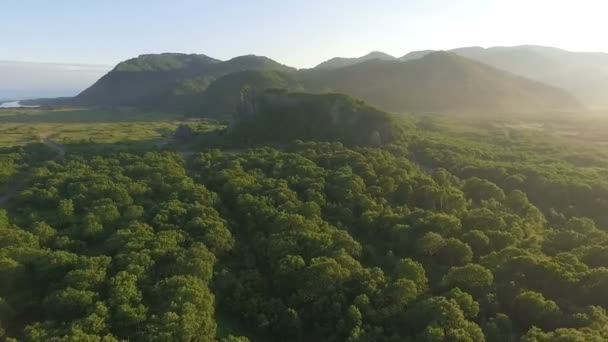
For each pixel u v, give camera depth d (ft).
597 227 392.88
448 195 399.44
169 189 400.67
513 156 590.14
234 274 297.74
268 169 469.16
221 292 280.31
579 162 581.94
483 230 345.10
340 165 474.90
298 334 255.09
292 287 277.85
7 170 450.30
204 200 377.71
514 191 428.97
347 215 368.68
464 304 248.73
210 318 242.17
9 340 205.16
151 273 274.36
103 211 344.69
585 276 265.75
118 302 240.12
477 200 430.61
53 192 387.55
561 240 330.13
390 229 344.69
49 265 273.13
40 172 437.99
